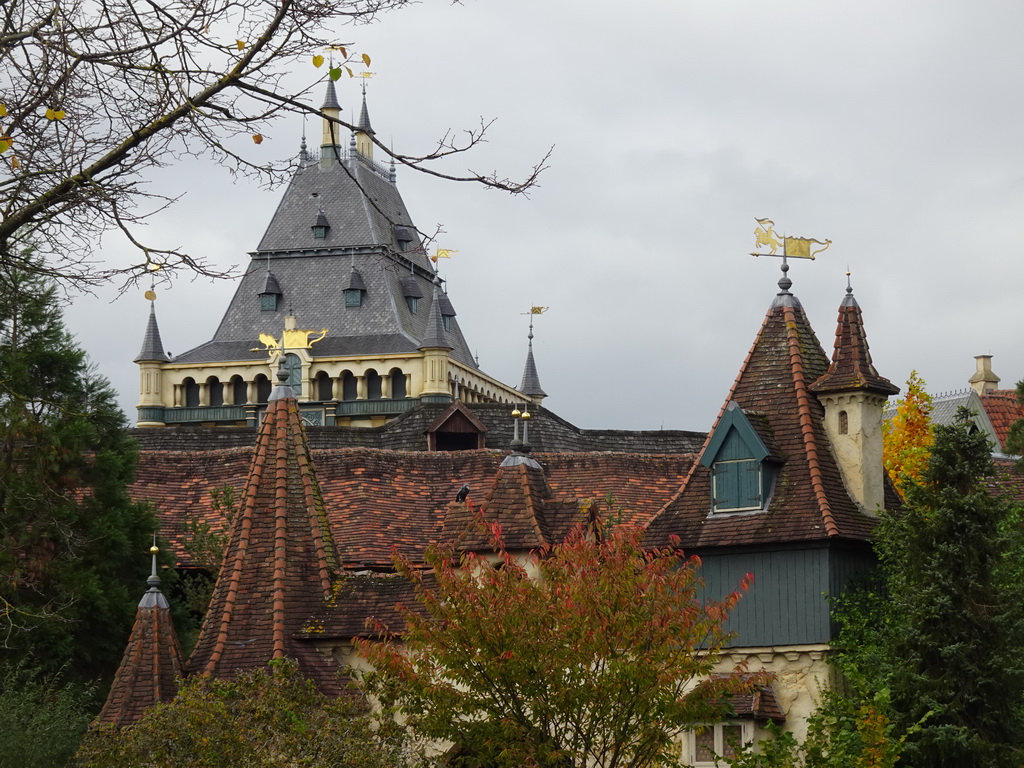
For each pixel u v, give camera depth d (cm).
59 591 5303
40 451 5497
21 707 4459
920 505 4259
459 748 4056
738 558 4697
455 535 4694
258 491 4616
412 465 5612
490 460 5606
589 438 7506
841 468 4825
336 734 3497
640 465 5688
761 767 3800
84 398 5919
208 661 4319
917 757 3991
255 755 3459
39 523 5431
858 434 4819
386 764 3506
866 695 3869
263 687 3706
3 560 5253
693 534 4769
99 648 5444
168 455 6109
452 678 3606
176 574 5625
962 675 4053
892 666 4122
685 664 3578
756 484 4744
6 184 2436
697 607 3738
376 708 4247
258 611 4394
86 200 2381
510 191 2469
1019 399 5903
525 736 3512
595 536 4503
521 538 4538
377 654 3641
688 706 3581
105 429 5903
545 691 3519
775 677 4244
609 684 3472
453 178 2448
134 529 5653
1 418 5541
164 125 2391
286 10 2366
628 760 3919
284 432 4716
